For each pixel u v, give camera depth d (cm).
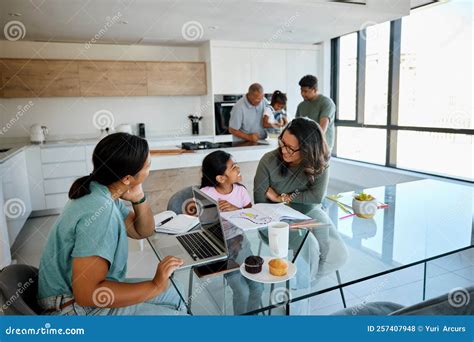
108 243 107
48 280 112
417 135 431
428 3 381
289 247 141
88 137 484
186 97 530
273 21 391
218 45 488
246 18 374
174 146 365
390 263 127
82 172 426
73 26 384
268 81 527
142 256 269
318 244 144
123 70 464
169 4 318
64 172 418
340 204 197
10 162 323
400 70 440
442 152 405
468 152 379
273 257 129
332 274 121
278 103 397
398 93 445
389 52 448
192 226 164
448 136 396
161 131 525
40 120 457
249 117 380
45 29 394
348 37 521
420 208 190
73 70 441
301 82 364
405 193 220
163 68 485
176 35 445
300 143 187
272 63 525
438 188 231
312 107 367
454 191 222
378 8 358
